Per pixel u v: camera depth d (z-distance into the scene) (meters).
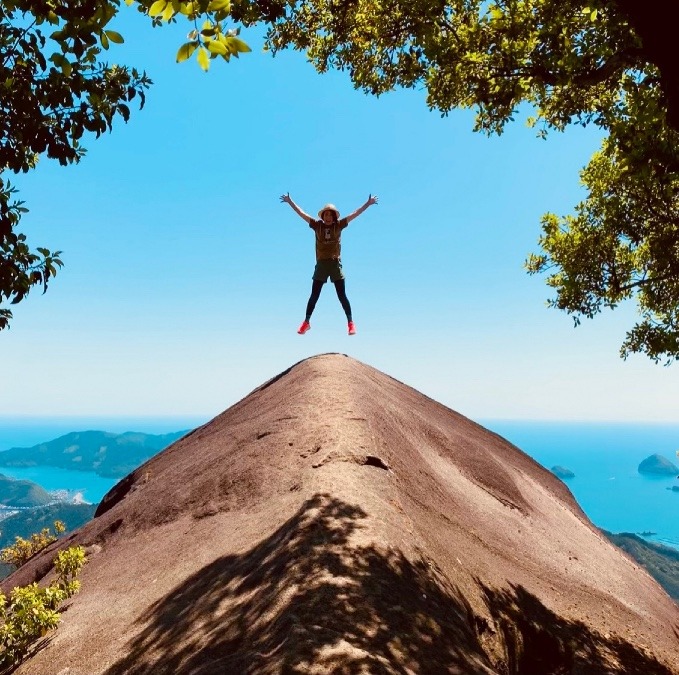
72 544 11.54
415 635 4.15
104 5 4.05
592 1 8.21
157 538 8.88
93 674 4.84
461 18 11.14
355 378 14.93
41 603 6.67
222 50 3.52
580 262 16.73
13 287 5.26
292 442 10.05
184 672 3.99
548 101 12.33
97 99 5.07
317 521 6.00
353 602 4.34
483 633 5.71
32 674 5.50
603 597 9.83
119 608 6.50
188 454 15.34
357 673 3.27
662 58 6.61
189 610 5.30
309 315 13.52
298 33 12.78
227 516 8.31
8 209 5.17
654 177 10.20
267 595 4.72
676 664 7.46
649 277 16.66
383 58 12.49
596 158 15.76
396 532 6.25
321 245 13.25
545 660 6.24
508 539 10.63
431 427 16.17
